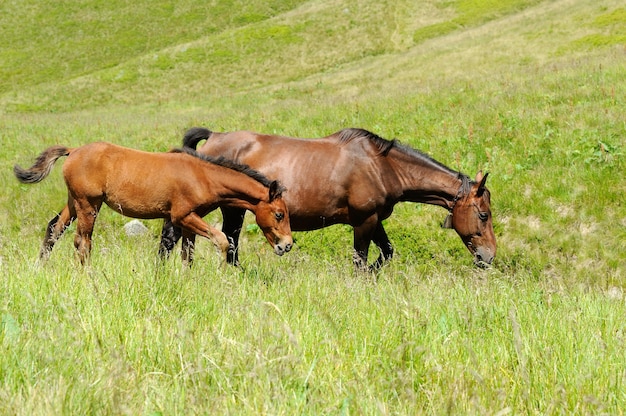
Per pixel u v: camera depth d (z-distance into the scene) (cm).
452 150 1684
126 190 896
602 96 1928
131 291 627
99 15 6575
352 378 457
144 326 520
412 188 1026
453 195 1018
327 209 1002
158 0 6850
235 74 5069
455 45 4547
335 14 6097
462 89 2344
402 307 609
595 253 1269
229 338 495
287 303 656
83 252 916
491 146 1673
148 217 927
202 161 911
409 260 1304
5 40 6141
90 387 407
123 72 5159
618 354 518
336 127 2016
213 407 390
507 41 4253
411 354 479
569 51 3756
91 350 477
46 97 4759
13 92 4975
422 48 4841
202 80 4997
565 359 502
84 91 4856
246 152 1019
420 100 2234
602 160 1474
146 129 2569
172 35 6172
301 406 399
